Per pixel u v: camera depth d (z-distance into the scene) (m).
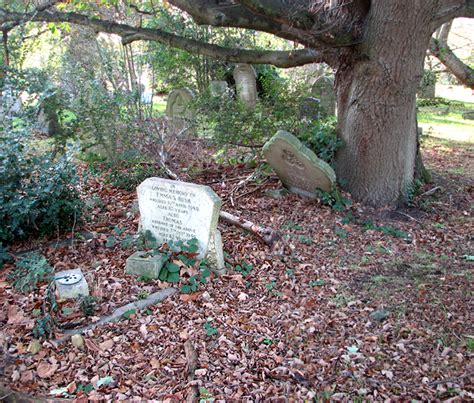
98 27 8.86
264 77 15.50
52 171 6.29
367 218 7.83
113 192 8.49
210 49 8.81
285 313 4.96
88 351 4.15
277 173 8.36
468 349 4.36
